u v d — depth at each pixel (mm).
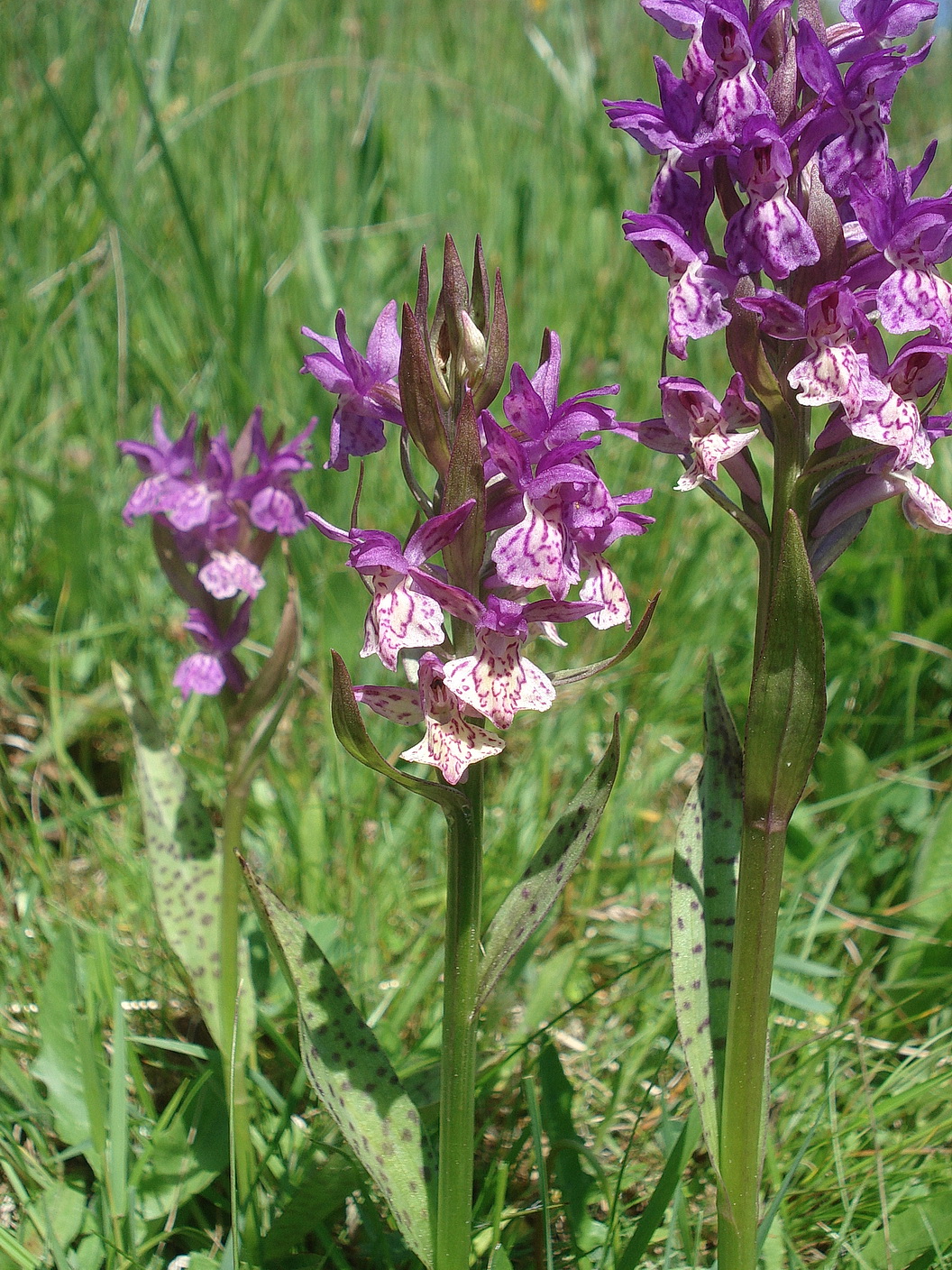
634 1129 203
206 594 225
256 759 218
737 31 164
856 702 311
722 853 196
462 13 622
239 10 550
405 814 282
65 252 406
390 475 357
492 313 171
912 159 489
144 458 223
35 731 306
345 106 477
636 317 416
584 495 170
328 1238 201
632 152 419
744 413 173
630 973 255
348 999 191
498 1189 195
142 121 423
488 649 169
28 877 267
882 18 172
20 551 341
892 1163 214
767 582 179
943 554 338
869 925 249
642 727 312
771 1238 200
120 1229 201
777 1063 236
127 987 248
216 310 339
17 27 487
